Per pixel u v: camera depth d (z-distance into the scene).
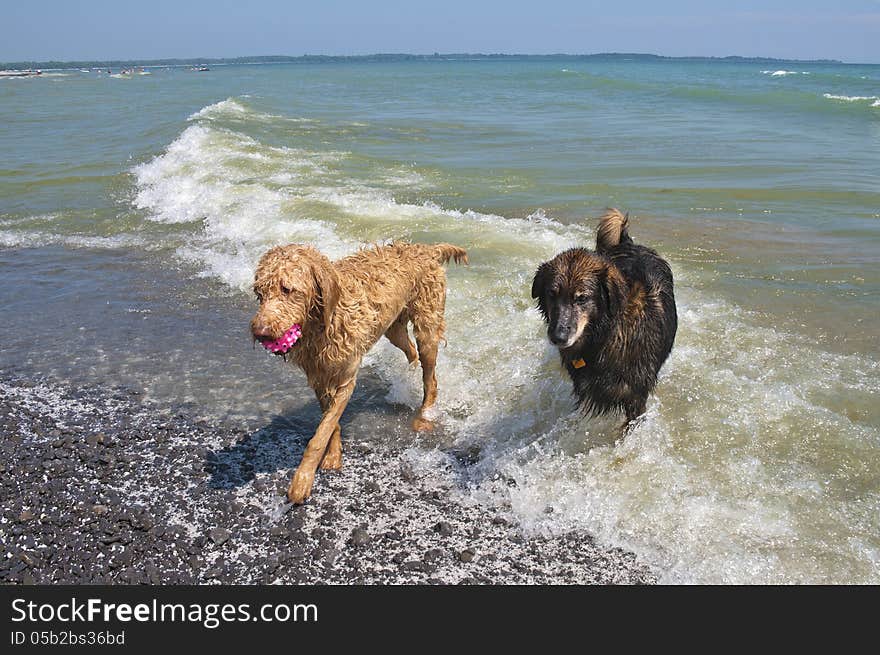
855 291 7.77
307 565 4.48
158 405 6.46
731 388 5.88
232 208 12.38
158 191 14.30
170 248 11.02
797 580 4.14
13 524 4.86
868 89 41.34
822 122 24.50
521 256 9.15
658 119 26.64
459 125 25.47
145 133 22.69
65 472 5.46
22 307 8.84
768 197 12.38
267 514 4.95
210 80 83.88
